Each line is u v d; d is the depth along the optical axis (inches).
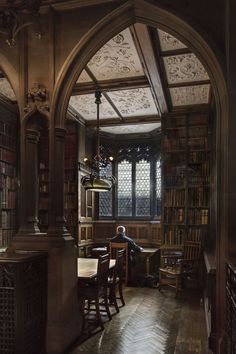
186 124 280.8
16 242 150.0
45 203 300.5
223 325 131.8
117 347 147.6
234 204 131.0
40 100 152.9
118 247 280.7
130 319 187.5
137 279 282.5
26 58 156.9
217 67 136.6
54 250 143.8
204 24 139.2
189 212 276.2
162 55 182.4
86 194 332.8
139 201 365.4
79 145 315.6
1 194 257.8
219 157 138.8
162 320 185.8
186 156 279.6
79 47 150.7
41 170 304.5
